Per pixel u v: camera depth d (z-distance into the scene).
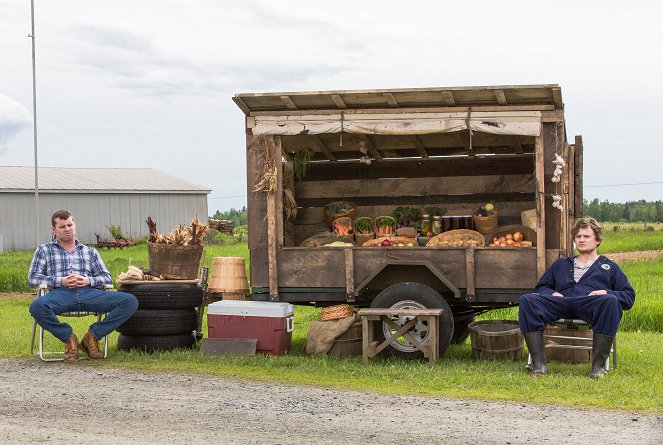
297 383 7.69
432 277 9.41
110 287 9.33
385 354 9.16
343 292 9.60
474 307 10.25
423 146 11.48
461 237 10.47
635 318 12.90
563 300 8.17
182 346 9.63
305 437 5.70
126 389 7.38
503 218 11.50
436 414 6.39
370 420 6.19
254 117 9.63
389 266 9.46
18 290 19.55
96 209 42.31
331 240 10.91
